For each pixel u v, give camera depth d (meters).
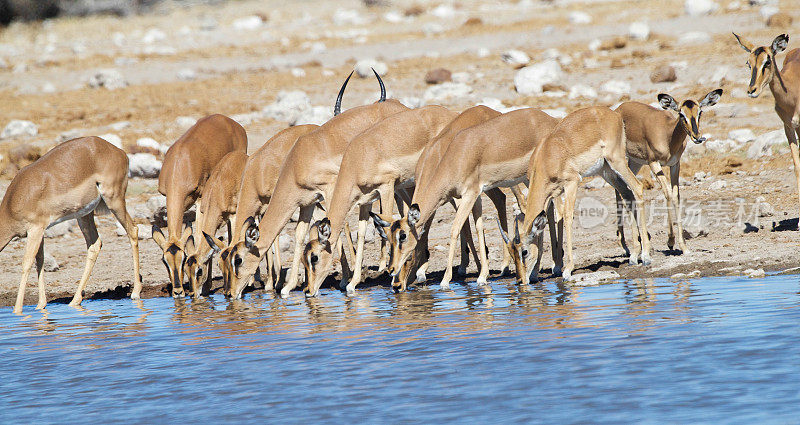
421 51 100.81
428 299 34.38
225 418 20.41
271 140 41.03
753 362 21.83
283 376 23.55
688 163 56.06
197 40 123.94
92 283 44.31
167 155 42.44
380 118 40.50
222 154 44.00
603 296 31.81
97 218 56.78
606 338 25.08
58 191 38.91
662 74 74.81
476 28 110.38
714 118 64.06
